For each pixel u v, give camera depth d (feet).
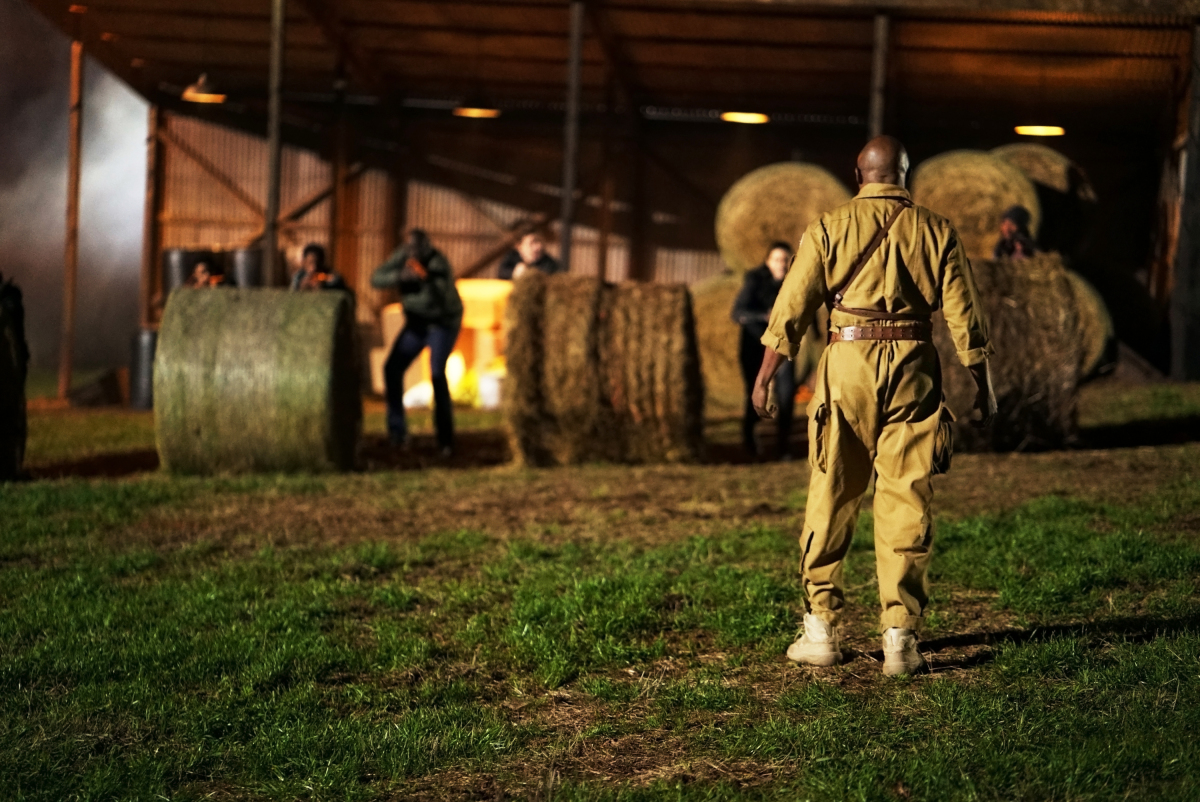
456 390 54.90
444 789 10.57
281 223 48.70
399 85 64.95
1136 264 62.28
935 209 44.83
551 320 30.58
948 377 29.37
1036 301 29.89
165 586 17.74
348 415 31.14
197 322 30.04
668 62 57.52
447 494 26.12
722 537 20.47
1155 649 12.76
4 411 28.73
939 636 14.44
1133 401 40.83
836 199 46.47
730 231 47.73
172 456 29.94
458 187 66.64
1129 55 51.42
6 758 11.01
